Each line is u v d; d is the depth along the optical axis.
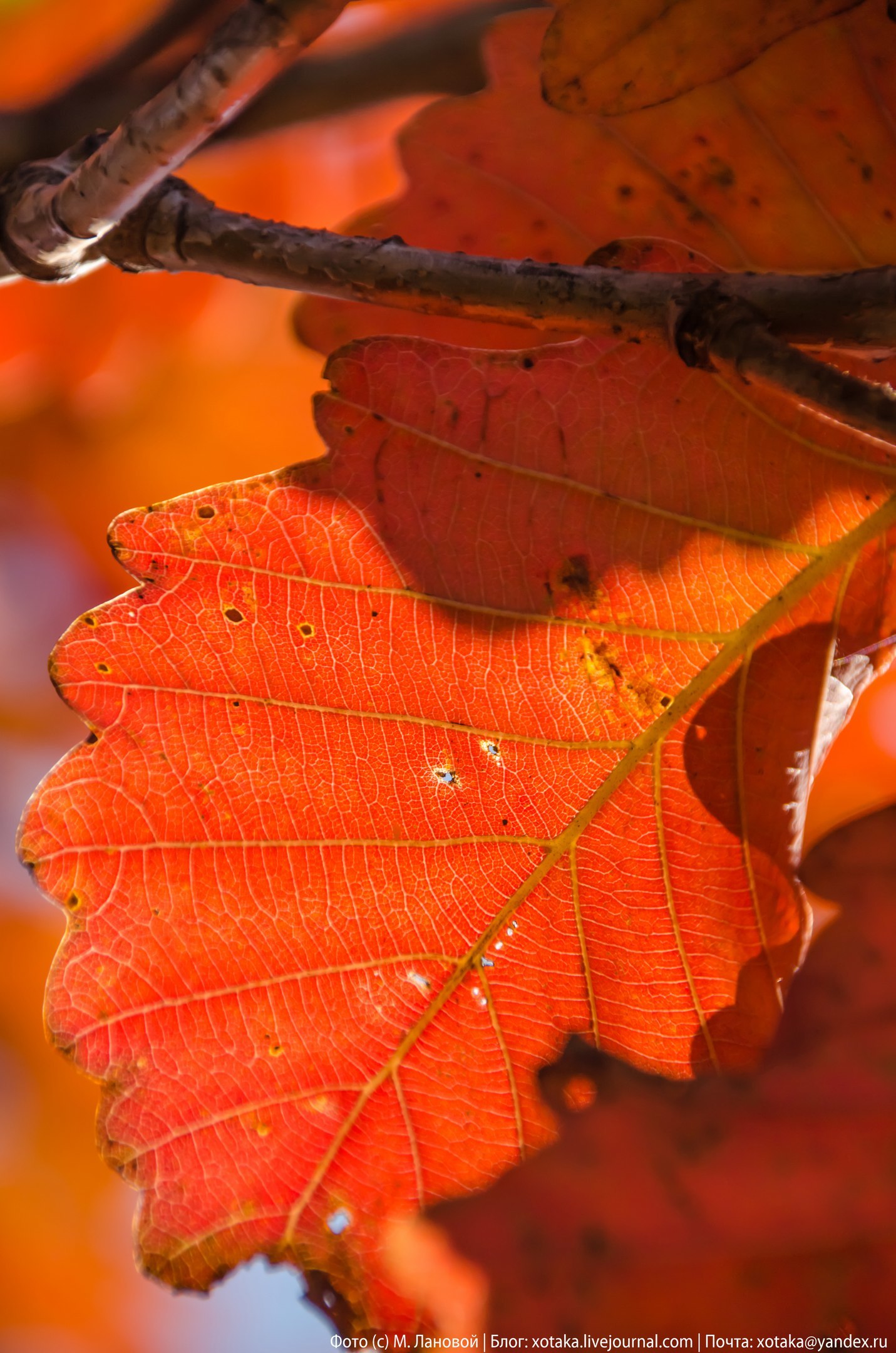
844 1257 0.30
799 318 0.32
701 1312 0.30
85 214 0.32
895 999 0.31
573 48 0.32
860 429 0.31
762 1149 0.31
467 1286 0.31
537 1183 0.31
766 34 0.32
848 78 0.32
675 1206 0.31
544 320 0.32
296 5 0.31
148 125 0.31
